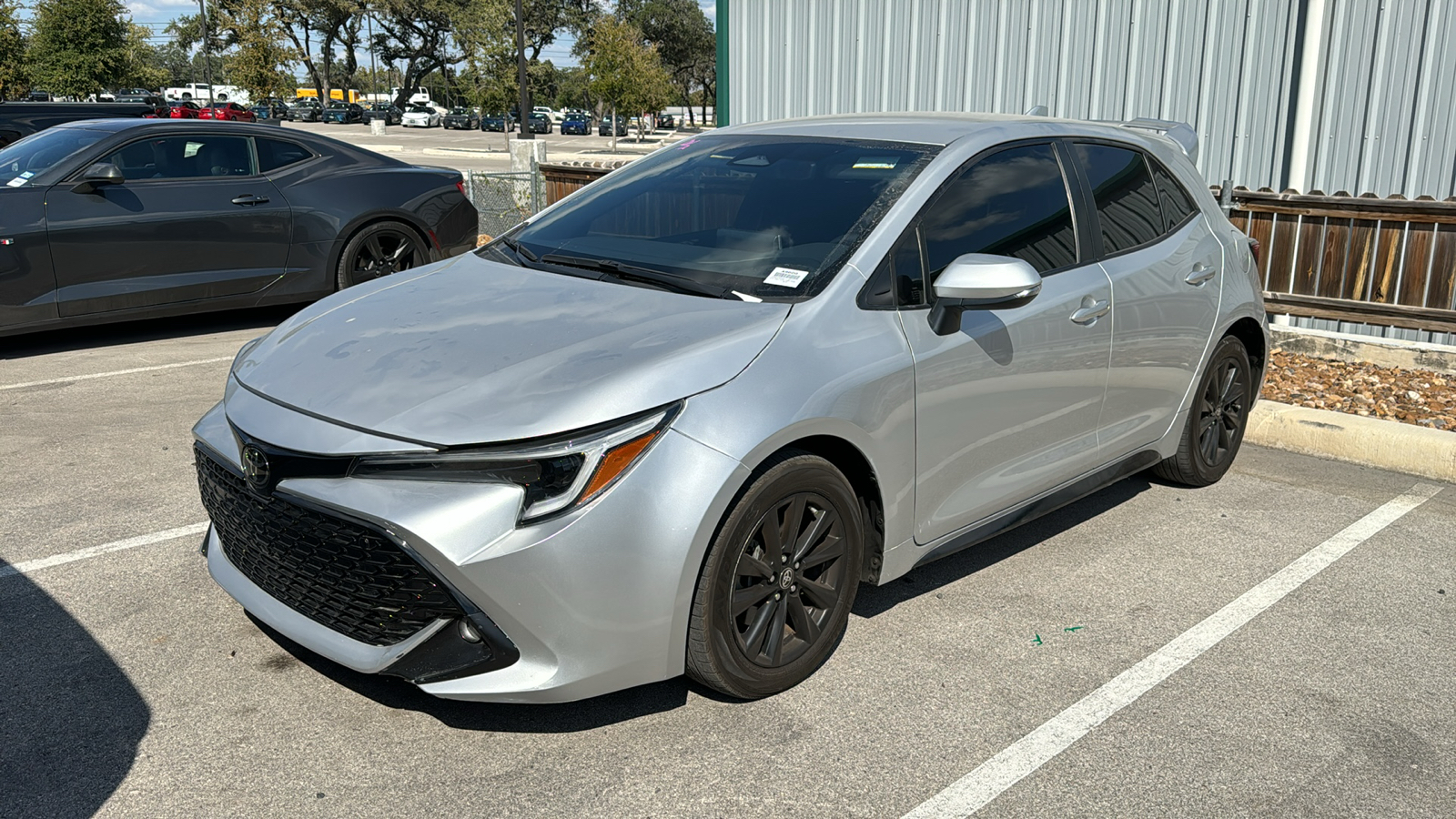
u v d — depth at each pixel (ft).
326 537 8.75
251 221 24.99
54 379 20.81
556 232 12.71
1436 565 13.30
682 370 8.98
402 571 8.45
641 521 8.57
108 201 23.15
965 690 10.21
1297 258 23.81
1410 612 12.04
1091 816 8.40
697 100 304.91
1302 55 25.94
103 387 20.31
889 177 11.50
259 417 9.30
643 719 9.63
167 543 13.21
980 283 10.02
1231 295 15.08
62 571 12.36
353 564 8.70
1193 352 14.44
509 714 9.66
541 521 8.36
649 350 9.22
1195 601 12.23
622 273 11.10
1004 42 30.86
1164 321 13.69
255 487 9.06
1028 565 13.14
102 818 8.16
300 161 26.30
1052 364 11.98
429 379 9.14
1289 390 20.97
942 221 11.21
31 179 22.68
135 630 11.05
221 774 8.74
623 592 8.61
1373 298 23.11
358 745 9.16
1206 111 27.84
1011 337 11.38
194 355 23.06
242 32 174.09
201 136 24.90
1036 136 12.76
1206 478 15.84
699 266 11.02
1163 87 28.40
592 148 147.84
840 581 10.27
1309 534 14.25
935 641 11.16
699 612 9.10
